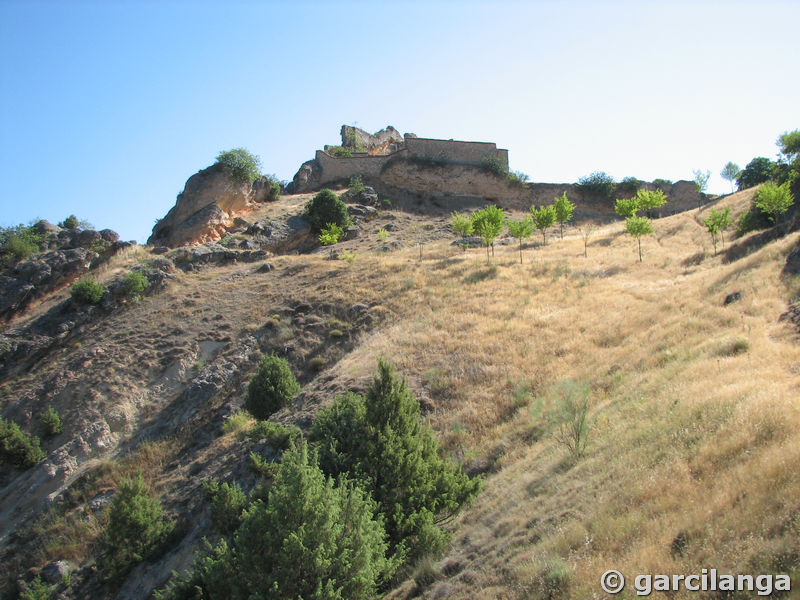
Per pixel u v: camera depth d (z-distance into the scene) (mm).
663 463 11305
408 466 15227
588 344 24766
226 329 35688
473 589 10484
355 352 29781
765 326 18703
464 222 50531
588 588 8562
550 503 12578
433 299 34875
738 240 37562
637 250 42688
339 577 11266
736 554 7883
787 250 24812
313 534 11469
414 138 71125
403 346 28047
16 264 45188
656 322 24469
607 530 9914
